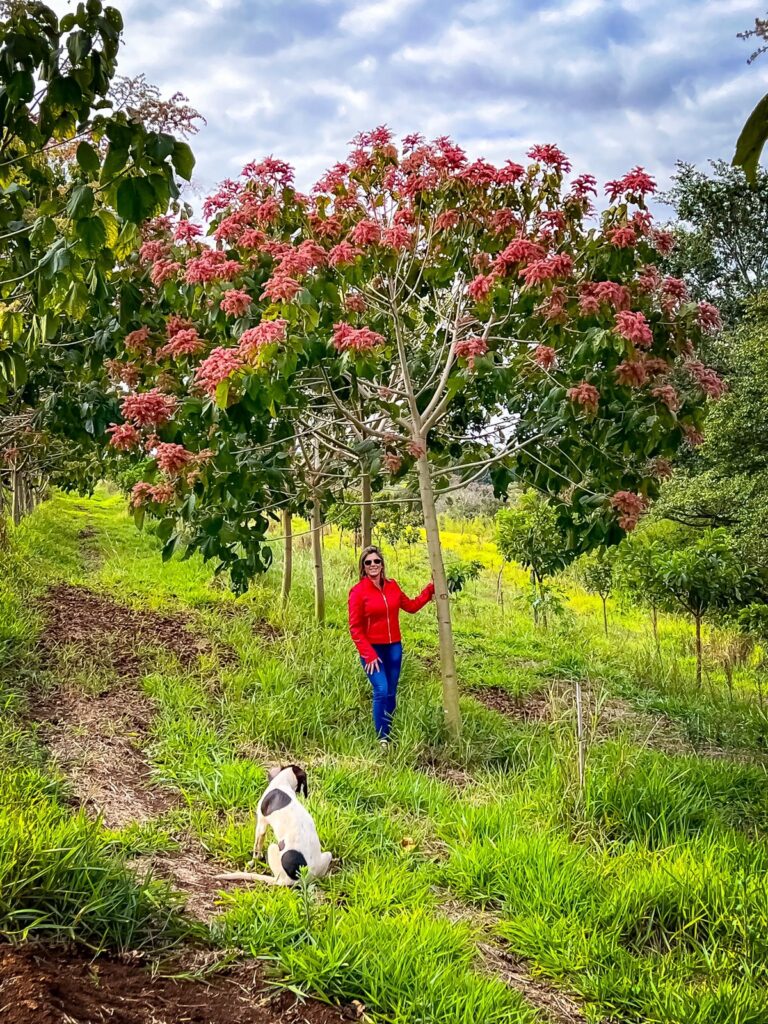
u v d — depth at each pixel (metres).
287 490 7.79
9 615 7.43
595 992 3.21
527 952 3.52
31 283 3.30
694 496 13.66
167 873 3.69
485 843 4.40
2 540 11.11
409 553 21.86
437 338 7.47
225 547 6.61
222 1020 2.52
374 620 6.51
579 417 6.02
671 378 6.47
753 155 1.47
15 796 3.78
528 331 6.37
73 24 2.46
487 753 6.33
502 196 6.30
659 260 6.43
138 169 2.62
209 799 4.73
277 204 6.35
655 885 3.93
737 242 19.19
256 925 3.10
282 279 5.26
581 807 4.89
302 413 7.16
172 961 2.80
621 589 11.91
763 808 5.40
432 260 6.56
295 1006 2.71
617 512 6.12
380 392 7.11
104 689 6.48
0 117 2.56
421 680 8.09
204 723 5.99
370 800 5.11
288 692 6.70
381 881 3.81
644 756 6.07
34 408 8.07
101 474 12.49
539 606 12.87
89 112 2.60
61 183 4.60
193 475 5.76
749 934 3.60
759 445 13.16
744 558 11.41
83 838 3.15
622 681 9.61
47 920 2.72
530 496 13.27
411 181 6.22
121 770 5.08
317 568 9.72
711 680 10.38
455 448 8.14
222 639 8.31
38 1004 2.24
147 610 9.38
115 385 7.38
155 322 6.70
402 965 2.97
